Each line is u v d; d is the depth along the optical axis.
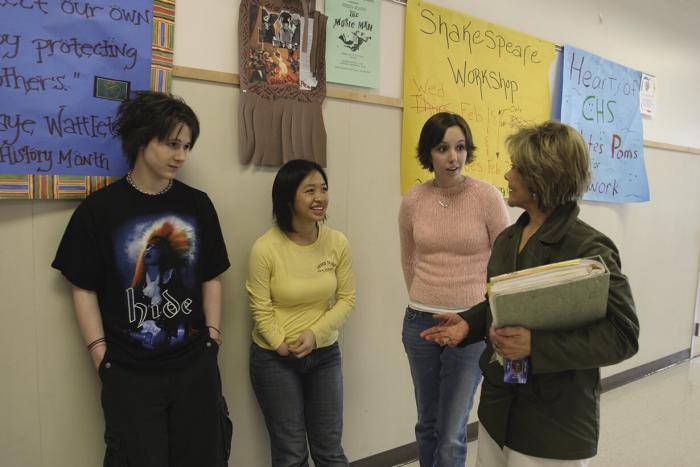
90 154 1.36
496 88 2.29
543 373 0.98
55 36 1.28
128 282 1.28
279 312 1.57
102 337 1.27
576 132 1.01
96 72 1.34
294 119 1.71
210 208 1.46
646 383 3.21
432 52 2.06
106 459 1.25
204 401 1.34
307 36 1.71
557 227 1.02
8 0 1.22
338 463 1.61
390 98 1.97
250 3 1.58
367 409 2.04
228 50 1.58
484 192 1.58
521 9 2.39
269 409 1.56
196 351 1.35
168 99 1.27
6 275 1.29
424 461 1.73
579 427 0.98
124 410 1.22
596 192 2.80
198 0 1.50
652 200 3.24
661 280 3.38
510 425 1.05
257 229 1.69
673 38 3.24
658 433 2.47
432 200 1.64
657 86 3.18
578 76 2.63
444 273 1.58
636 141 3.00
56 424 1.38
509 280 0.93
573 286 0.88
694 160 3.51
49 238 1.34
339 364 1.66
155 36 1.43
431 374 1.65
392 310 2.08
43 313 1.35
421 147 1.62
